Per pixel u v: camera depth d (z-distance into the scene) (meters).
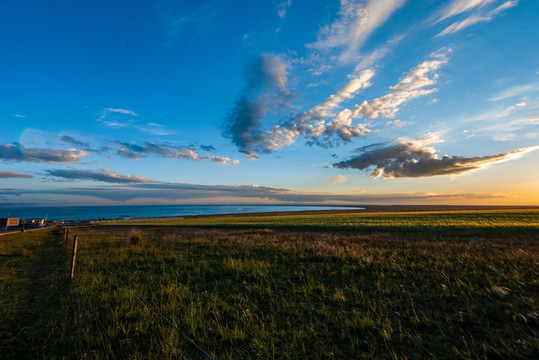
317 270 8.98
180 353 3.82
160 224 54.50
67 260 11.95
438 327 4.49
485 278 7.04
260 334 4.34
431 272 8.05
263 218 65.44
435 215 52.12
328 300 6.09
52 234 32.78
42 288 7.38
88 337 4.33
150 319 5.12
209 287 7.59
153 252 14.32
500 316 4.74
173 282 7.93
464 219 38.53
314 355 3.78
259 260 11.10
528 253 10.23
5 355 3.87
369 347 3.93
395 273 8.11
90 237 25.34
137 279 8.41
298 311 5.46
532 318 4.47
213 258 12.19
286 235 22.75
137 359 3.69
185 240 20.39
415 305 5.56
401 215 56.78
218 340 4.35
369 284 7.22
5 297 6.48
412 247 13.46
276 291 6.98
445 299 5.82
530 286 6.28
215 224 46.38
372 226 31.02
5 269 9.90
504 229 23.27
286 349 3.94
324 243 15.60
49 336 4.43
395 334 4.31
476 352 3.64
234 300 6.39
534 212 52.62
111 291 7.12
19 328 4.81
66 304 6.04
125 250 15.24
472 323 4.60
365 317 4.89
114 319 5.10
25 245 18.83
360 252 11.69
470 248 12.40
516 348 3.65
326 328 4.58
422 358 3.59
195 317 5.19
